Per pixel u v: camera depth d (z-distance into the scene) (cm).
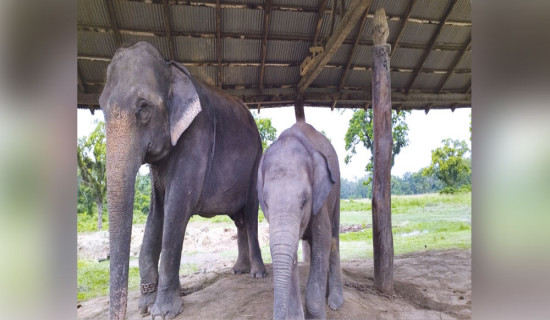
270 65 767
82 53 686
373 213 468
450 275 546
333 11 625
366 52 780
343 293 411
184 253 866
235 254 841
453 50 790
